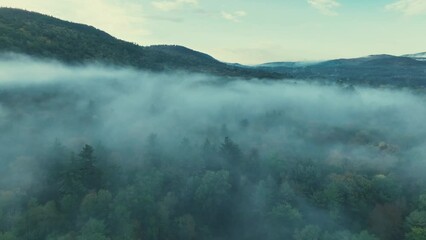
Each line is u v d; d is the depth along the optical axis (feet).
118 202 327.06
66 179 342.85
